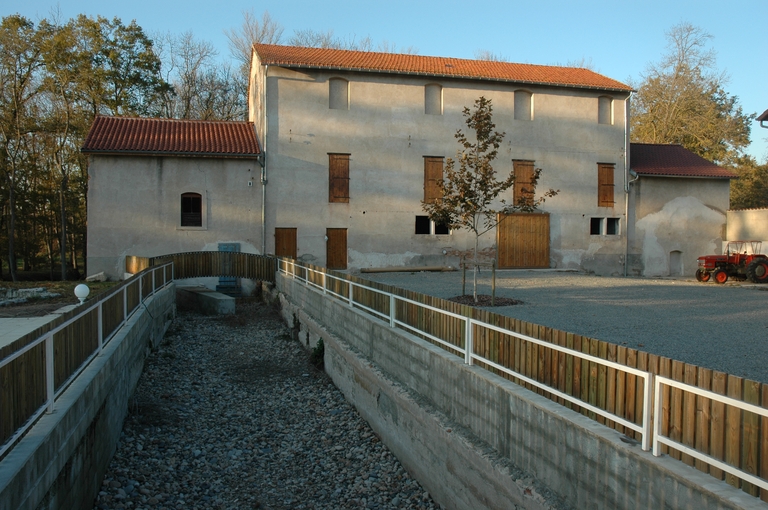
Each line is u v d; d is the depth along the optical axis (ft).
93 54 117.70
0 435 14.32
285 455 30.66
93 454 22.44
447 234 91.25
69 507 18.47
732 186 151.64
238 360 49.32
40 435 15.85
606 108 98.12
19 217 119.03
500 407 19.44
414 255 89.92
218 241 83.20
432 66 94.12
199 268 73.36
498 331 20.83
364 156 88.17
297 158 85.81
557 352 17.78
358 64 89.10
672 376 13.92
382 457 28.96
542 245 94.68
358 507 24.61
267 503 25.43
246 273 75.56
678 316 40.29
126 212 80.48
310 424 34.88
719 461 12.03
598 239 97.19
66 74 110.42
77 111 117.50
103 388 24.45
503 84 92.84
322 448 31.35
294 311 57.31
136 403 34.58
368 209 88.33
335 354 41.14
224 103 150.71
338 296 43.93
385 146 88.89
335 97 87.97
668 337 32.14
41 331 17.30
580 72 104.27
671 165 102.99
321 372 44.62
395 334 29.68
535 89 94.22
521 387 19.21
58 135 114.73
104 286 70.85
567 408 16.92
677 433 13.80
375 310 35.19
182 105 146.20
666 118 146.92
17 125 108.47
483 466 19.49
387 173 88.99
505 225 93.09
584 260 96.58
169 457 29.25
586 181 96.58
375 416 31.94
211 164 82.89
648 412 13.65
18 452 14.62
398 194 89.35
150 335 46.73
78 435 19.60
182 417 35.06
